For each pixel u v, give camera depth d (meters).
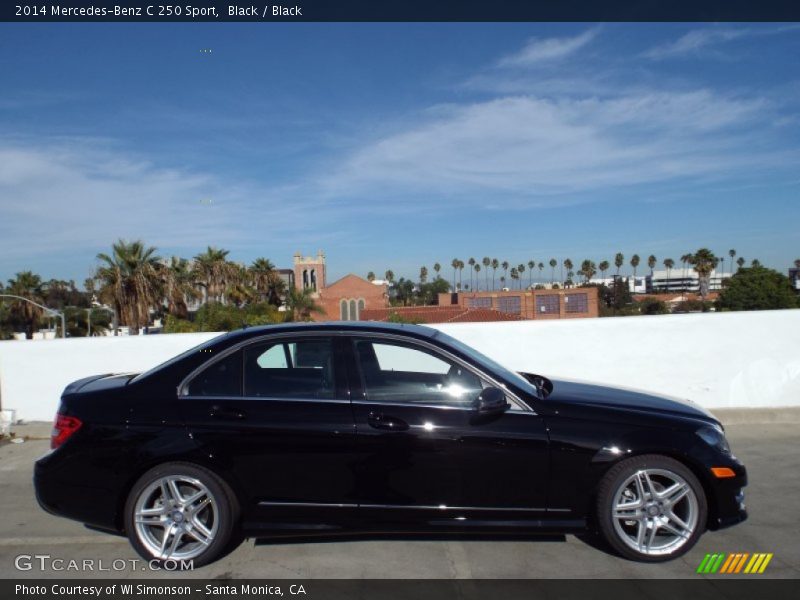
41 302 54.22
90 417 3.93
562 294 69.50
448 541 4.20
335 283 65.50
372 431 3.83
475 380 4.00
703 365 7.77
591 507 3.86
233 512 3.88
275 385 4.03
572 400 4.05
